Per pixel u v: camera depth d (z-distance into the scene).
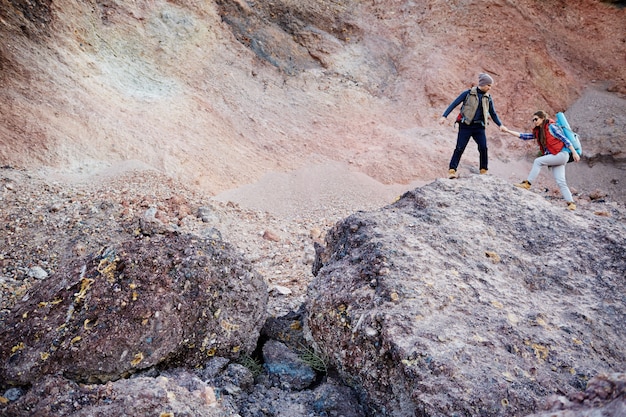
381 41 15.12
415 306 3.32
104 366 3.27
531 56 14.93
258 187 10.47
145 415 2.83
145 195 8.41
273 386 3.66
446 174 11.62
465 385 2.83
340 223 4.41
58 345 3.27
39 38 10.48
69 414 2.82
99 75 11.04
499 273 3.85
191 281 3.65
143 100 11.23
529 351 3.12
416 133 12.92
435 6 15.84
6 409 2.93
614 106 14.23
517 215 4.55
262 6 14.62
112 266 3.62
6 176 8.12
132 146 9.90
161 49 12.36
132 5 12.66
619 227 4.58
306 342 4.01
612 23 16.39
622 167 12.76
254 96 12.76
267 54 13.80
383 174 11.34
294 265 7.21
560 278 3.91
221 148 11.18
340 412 3.27
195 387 3.18
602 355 3.27
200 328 3.60
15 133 8.95
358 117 13.12
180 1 13.38
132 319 3.37
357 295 3.54
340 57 14.45
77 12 11.51
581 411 2.19
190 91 12.06
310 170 11.18
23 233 6.79
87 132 9.62
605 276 3.96
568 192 7.50
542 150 7.65
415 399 2.83
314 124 12.66
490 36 15.22
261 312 3.95
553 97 14.48
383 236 3.99
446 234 4.12
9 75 9.63
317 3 15.29
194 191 9.28
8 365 3.22
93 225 7.13
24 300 3.68
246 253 7.57
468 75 14.38
